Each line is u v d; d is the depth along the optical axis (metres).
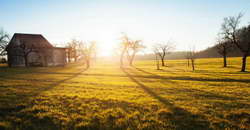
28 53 43.16
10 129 4.22
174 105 6.32
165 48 47.66
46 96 7.88
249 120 4.74
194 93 8.76
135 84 12.52
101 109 5.84
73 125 4.46
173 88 10.50
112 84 12.52
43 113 5.34
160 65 50.09
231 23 24.59
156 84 12.49
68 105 6.38
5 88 10.09
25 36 48.88
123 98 7.58
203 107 6.05
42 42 49.97
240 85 11.50
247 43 23.44
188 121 4.70
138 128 4.27
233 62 45.28
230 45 31.83
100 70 31.20
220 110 5.69
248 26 23.28
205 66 38.66
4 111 5.60
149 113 5.37
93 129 4.23
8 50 43.75
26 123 4.58
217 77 16.55
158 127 4.32
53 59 49.59
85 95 8.24
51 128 4.29
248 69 26.83
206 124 4.51
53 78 16.72
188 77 17.33
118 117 5.05
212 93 8.72
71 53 71.31
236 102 6.75
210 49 93.56
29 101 6.86
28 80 14.70
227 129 4.17
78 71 28.20
